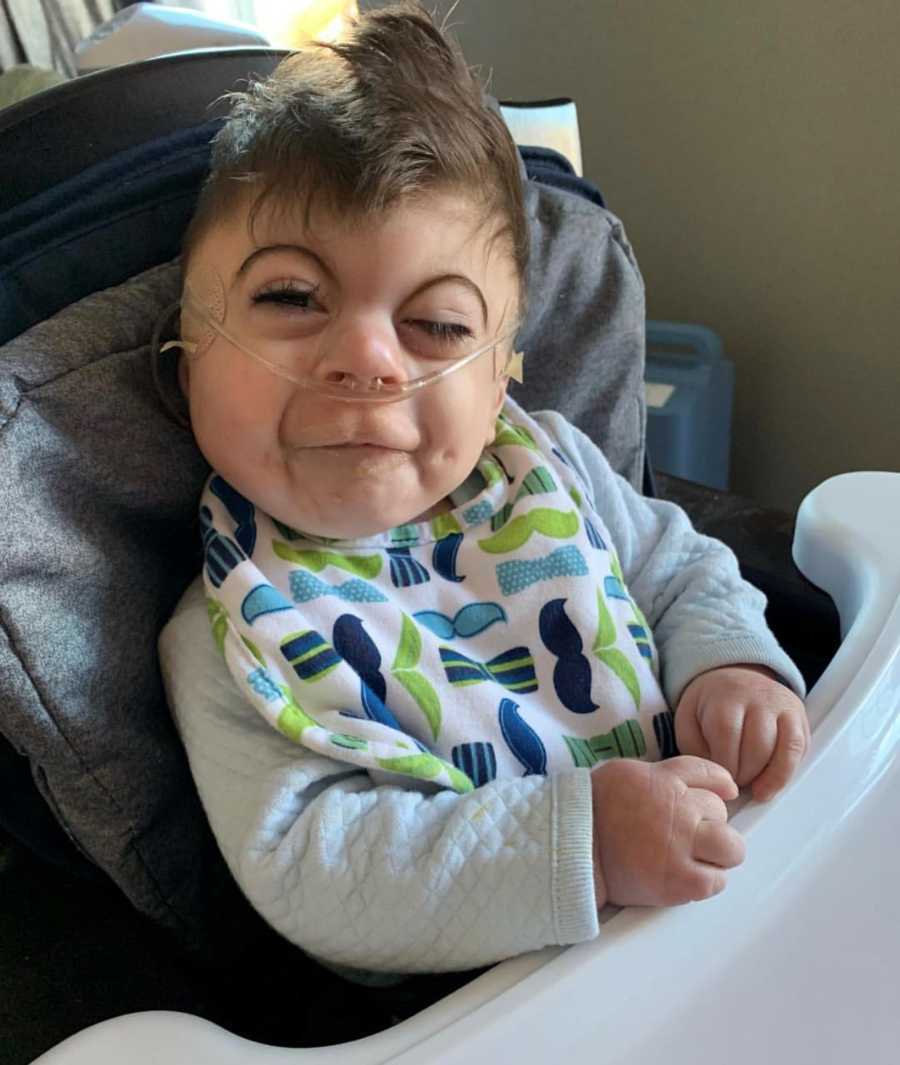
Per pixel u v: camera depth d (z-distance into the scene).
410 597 0.63
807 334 1.38
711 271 1.45
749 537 0.90
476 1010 0.42
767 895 0.49
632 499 0.79
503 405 0.73
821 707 0.59
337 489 0.55
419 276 0.53
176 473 0.58
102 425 0.54
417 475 0.57
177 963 0.61
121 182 0.57
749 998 0.45
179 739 0.59
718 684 0.62
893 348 1.31
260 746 0.53
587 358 0.84
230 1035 0.42
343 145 0.52
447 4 1.51
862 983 0.47
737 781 0.55
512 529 0.67
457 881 0.47
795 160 1.31
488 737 0.59
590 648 0.65
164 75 0.60
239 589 0.56
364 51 0.58
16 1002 0.59
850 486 0.74
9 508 0.49
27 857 0.66
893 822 0.53
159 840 0.57
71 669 0.52
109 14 1.39
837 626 0.82
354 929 0.48
